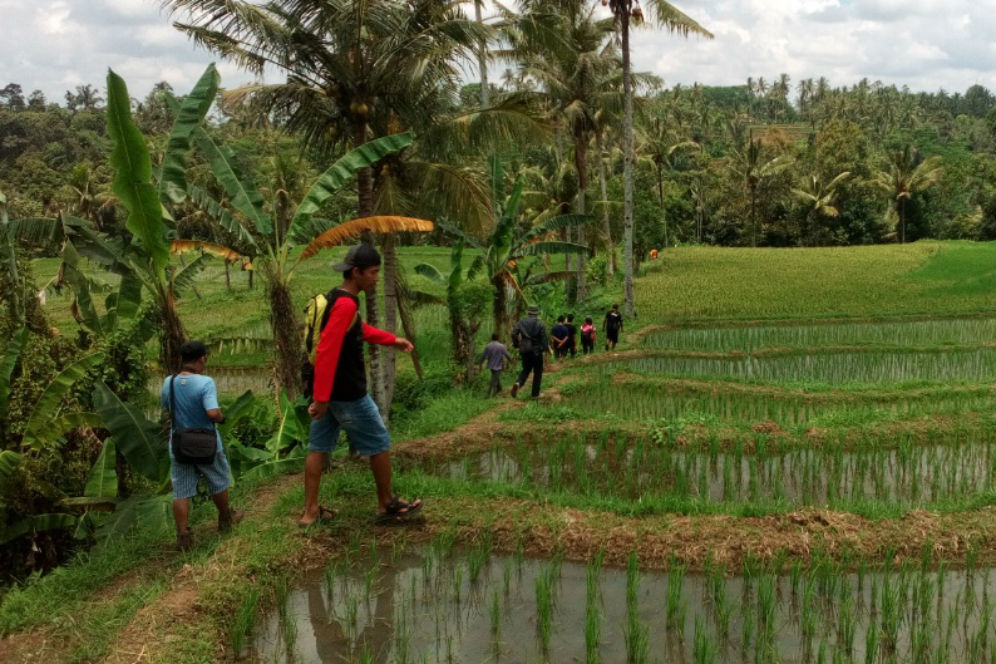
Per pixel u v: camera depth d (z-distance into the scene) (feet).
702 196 237.86
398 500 22.12
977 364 55.93
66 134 290.15
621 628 17.35
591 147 125.08
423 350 67.51
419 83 37.11
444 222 53.16
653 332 81.00
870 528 21.61
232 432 36.60
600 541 21.35
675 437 33.68
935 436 33.37
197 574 18.75
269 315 30.17
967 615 17.02
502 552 21.49
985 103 627.05
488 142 40.42
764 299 102.73
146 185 23.98
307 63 34.91
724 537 21.17
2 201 27.94
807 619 16.99
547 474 30.25
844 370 55.62
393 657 16.34
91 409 27.50
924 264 133.49
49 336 28.96
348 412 20.24
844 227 219.82
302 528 21.43
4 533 23.22
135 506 23.21
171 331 26.53
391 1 33.01
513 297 64.44
